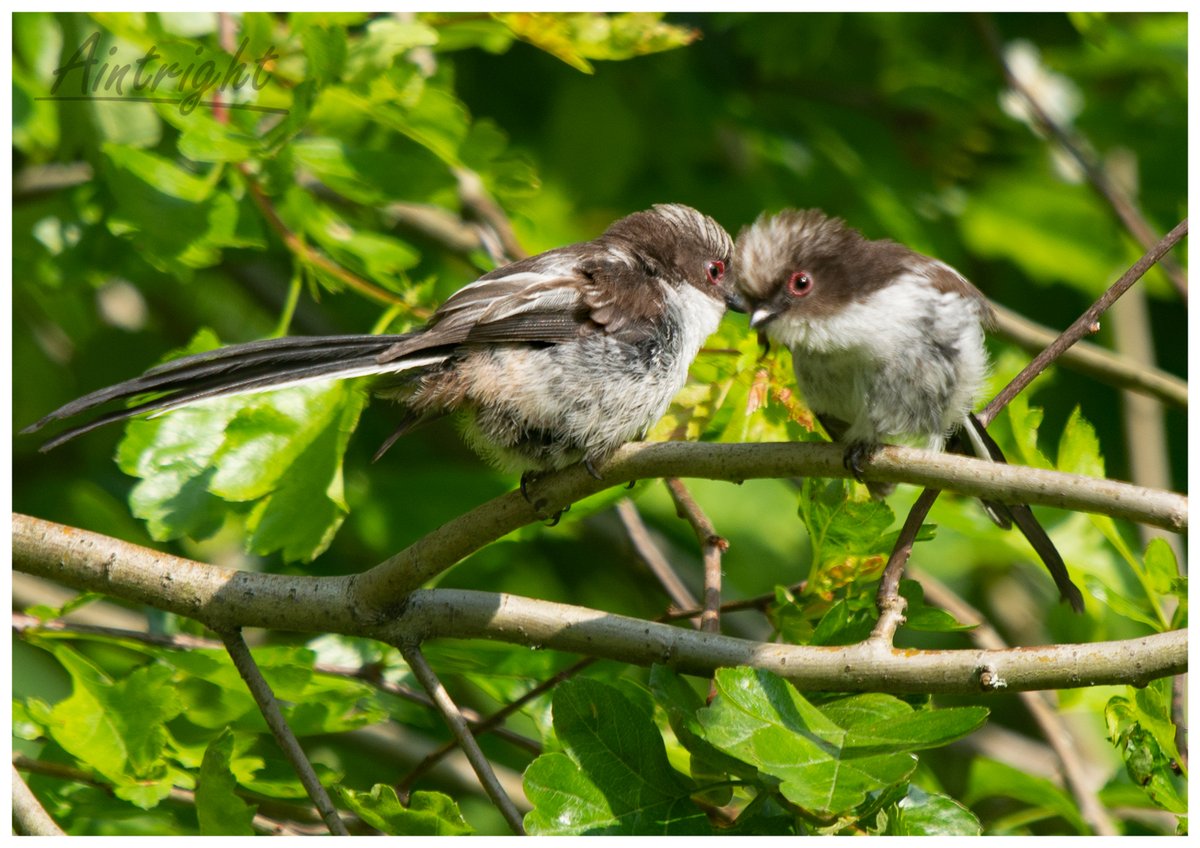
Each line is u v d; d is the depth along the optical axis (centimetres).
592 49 1020
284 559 919
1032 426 987
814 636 846
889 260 929
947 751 1354
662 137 1473
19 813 779
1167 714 809
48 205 1160
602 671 968
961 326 912
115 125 1120
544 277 943
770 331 923
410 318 1016
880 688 799
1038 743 1416
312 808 940
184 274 992
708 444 840
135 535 1342
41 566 864
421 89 975
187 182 986
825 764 696
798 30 1427
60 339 1541
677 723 783
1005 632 1580
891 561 844
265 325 1572
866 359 902
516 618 850
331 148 1011
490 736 1311
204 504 929
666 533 1541
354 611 845
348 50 950
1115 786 1084
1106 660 767
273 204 1027
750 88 1568
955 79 1534
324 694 917
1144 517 739
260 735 1027
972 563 1528
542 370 909
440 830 753
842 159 1453
